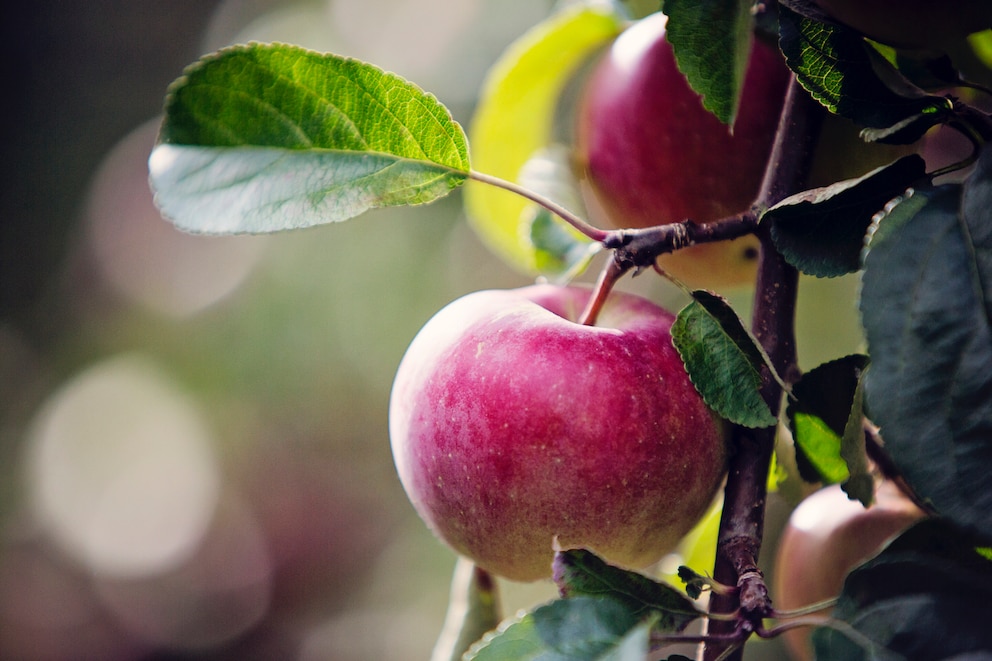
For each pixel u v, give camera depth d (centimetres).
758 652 90
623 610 44
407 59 134
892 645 43
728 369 46
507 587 112
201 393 151
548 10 126
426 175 47
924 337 42
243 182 46
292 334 142
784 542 53
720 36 45
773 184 47
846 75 45
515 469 47
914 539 43
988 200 43
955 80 47
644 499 47
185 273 162
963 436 42
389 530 161
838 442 47
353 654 163
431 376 48
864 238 45
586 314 48
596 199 54
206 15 168
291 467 160
